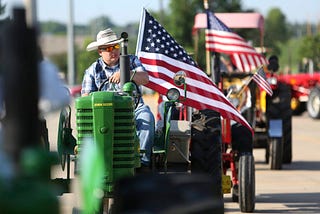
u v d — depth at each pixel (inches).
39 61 359.3
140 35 891.4
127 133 681.6
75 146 723.4
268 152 1360.7
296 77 2568.9
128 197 386.3
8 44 346.0
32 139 348.2
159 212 377.1
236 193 950.4
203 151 834.8
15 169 345.7
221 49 1237.1
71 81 3334.2
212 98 863.1
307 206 940.6
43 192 335.3
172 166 823.1
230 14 1557.6
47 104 429.4
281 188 1093.1
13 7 346.6
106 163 674.8
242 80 1395.2
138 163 707.4
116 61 834.8
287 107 1346.0
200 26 1456.7
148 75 831.7
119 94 692.1
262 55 1483.8
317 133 2011.6
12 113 346.0
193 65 879.1
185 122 845.2
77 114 683.4
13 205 328.8
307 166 1348.4
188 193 384.8
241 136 946.7
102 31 838.5
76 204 717.9
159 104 1100.5
